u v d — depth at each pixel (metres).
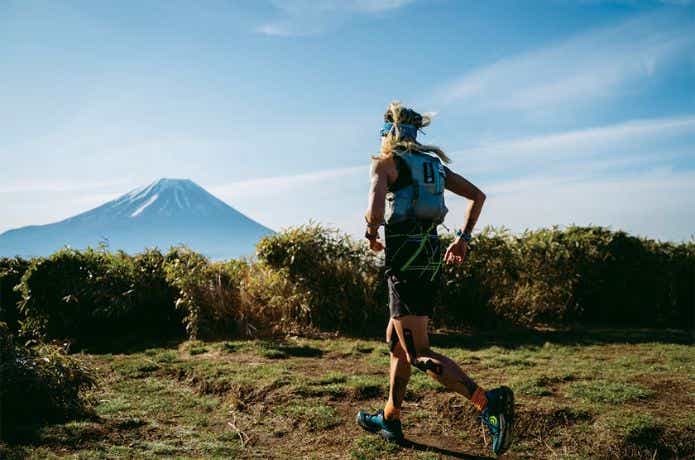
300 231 7.63
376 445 3.34
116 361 6.04
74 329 7.71
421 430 3.60
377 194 2.83
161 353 6.35
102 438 3.48
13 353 3.99
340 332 7.30
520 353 5.95
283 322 7.39
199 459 3.15
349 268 7.54
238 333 7.27
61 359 4.16
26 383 3.86
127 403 4.36
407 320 2.93
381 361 5.57
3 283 8.13
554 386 4.40
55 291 7.64
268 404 4.20
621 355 5.85
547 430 3.49
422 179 2.96
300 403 4.12
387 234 3.01
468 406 3.82
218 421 3.95
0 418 3.63
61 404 3.98
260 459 3.21
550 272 8.08
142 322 7.94
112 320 7.84
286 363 5.54
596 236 8.58
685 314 8.88
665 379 4.50
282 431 3.68
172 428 3.76
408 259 2.93
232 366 5.35
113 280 7.75
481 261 7.70
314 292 7.48
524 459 3.17
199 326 7.23
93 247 7.98
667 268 8.78
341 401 4.19
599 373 4.77
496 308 7.82
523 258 8.02
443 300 7.64
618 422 3.40
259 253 7.52
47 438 3.35
